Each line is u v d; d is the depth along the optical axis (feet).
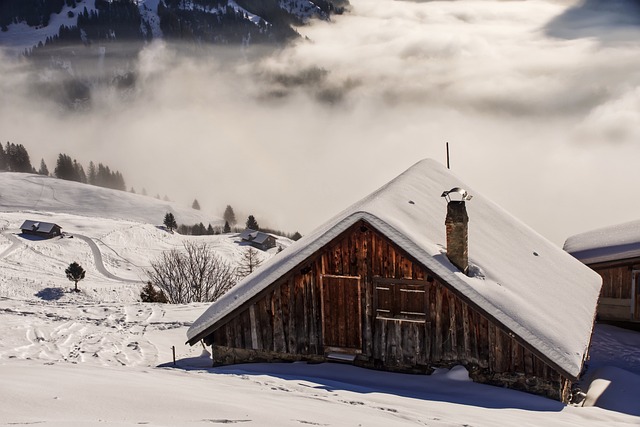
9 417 21.02
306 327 53.52
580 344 47.03
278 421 25.80
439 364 50.08
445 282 47.44
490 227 61.82
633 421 41.01
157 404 26.20
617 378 54.70
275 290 53.98
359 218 49.55
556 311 50.29
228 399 29.99
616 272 80.48
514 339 47.01
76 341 69.10
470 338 48.98
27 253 291.58
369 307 51.72
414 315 50.47
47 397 24.76
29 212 402.72
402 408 36.65
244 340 55.11
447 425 32.40
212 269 167.32
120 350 65.72
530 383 47.09
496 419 36.47
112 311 89.56
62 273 262.47
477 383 48.52
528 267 57.16
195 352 65.16
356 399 37.73
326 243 50.90
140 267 287.89
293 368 52.37
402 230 48.85
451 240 48.96
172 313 88.07
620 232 88.33
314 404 33.09
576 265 66.74
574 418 40.01
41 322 78.69
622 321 80.02
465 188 69.36
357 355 52.42
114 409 24.52
